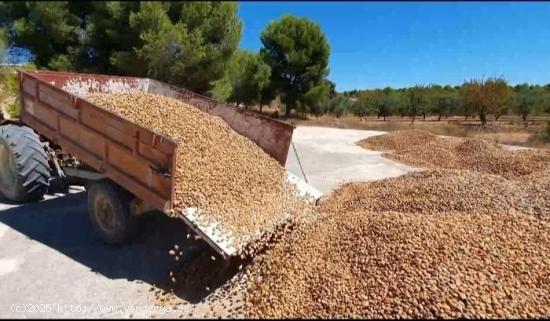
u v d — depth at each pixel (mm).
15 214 4848
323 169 8289
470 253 3328
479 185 5215
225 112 5566
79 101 4141
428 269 3066
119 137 3775
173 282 3379
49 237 4215
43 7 12906
